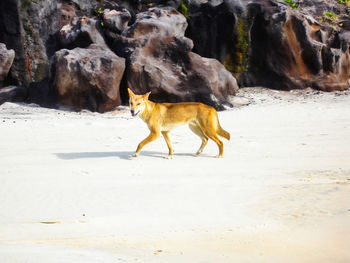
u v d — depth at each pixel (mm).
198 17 75812
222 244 13516
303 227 15039
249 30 74812
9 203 19484
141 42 65000
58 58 61906
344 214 16297
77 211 18016
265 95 71750
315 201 18328
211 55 75375
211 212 17375
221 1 76875
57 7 73750
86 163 28281
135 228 15586
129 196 20125
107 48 66312
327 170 24922
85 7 75750
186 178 23688
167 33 66500
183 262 11773
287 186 21219
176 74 64375
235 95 69688
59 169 26391
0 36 69000
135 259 12023
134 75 62250
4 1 68000
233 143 35406
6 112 57938
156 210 17844
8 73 69562
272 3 75250
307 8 84875
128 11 75500
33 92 66250
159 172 25422
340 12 86000
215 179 23297
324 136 37938
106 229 15555
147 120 30922
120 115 58281
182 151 32969
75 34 68500
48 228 15859
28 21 70188
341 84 76250
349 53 80750
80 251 12875
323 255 12242
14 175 24859
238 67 75562
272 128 43344
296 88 75062
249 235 14406
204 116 30625
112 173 25234
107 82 60781
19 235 15094
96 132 42281
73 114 58188
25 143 36094
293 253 12484
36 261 11555
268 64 75438
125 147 34562
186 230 15195
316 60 76000
